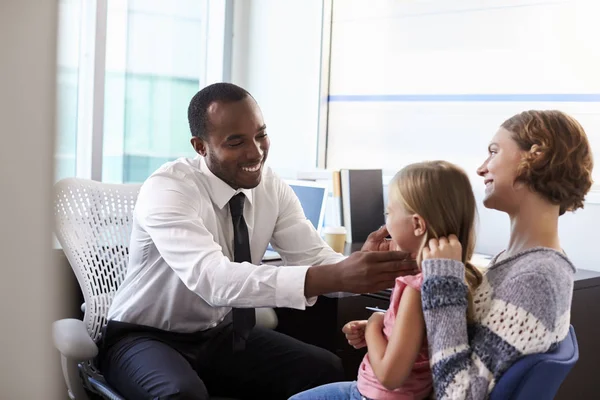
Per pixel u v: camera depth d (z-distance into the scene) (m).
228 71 3.63
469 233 1.27
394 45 3.12
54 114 0.28
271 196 2.19
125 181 3.27
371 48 3.20
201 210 1.98
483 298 1.20
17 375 0.29
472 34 2.86
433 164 1.29
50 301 0.29
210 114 1.93
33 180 0.28
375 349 1.26
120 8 3.19
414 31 3.04
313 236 2.19
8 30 0.27
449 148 2.95
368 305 2.17
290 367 1.96
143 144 3.32
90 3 3.03
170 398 1.68
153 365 1.79
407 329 1.20
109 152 3.21
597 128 2.55
